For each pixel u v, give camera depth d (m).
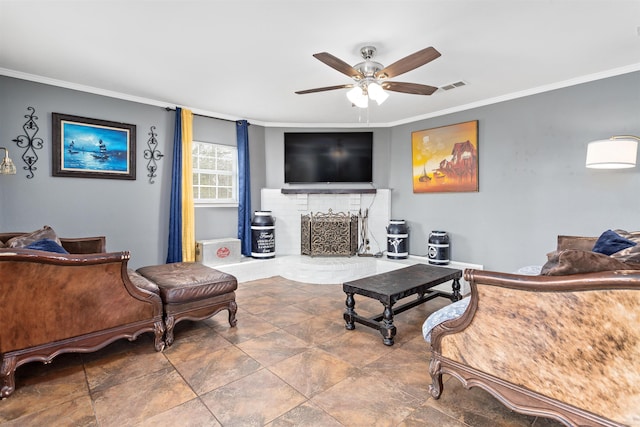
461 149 4.39
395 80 3.43
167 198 4.30
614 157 2.49
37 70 3.19
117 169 3.88
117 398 1.85
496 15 2.24
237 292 4.05
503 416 1.71
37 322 1.98
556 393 1.41
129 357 2.36
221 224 4.89
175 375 2.11
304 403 1.81
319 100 4.11
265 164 5.36
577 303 1.32
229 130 4.92
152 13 2.22
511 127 3.92
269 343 2.60
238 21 2.32
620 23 2.34
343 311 3.37
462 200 4.43
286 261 4.84
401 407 1.78
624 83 3.14
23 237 2.51
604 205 3.28
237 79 3.41
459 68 3.14
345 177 5.30
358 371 2.16
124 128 3.91
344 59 2.90
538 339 1.45
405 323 3.05
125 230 3.97
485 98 4.05
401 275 3.17
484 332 1.62
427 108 4.48
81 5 2.12
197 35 2.52
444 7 2.15
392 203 5.29
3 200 3.21
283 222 5.30
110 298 2.26
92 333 2.19
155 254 4.21
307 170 5.32
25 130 3.30
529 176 3.79
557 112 3.56
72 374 2.12
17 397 1.86
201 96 3.96
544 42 2.63
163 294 2.56
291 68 3.12
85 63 3.02
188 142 4.38
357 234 5.25
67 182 3.56
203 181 4.83
